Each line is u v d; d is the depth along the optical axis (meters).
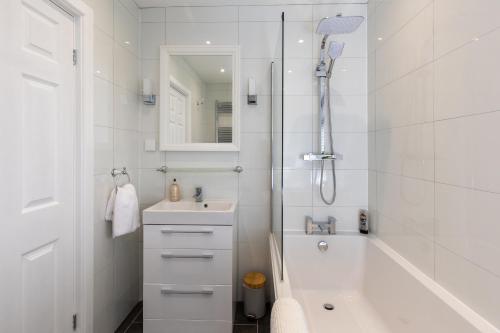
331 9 1.93
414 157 1.34
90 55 1.36
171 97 1.99
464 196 1.00
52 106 1.18
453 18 1.05
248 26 1.97
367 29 1.92
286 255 1.86
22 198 1.03
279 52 1.61
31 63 1.06
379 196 1.76
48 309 1.17
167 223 1.58
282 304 1.02
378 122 1.76
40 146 1.11
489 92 0.89
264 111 1.99
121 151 1.74
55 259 1.21
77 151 1.32
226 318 1.58
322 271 1.86
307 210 1.98
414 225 1.35
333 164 1.94
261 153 2.00
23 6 1.02
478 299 0.93
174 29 1.98
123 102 1.76
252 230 2.01
